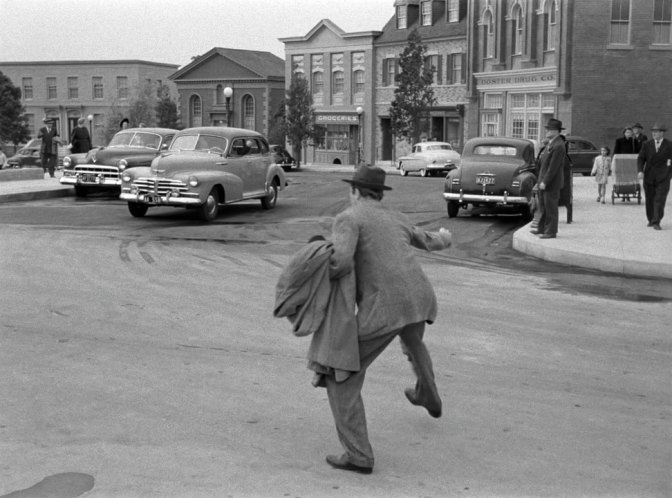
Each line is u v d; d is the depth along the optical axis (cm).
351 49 5944
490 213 1923
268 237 1500
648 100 3850
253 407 588
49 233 1477
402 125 5034
